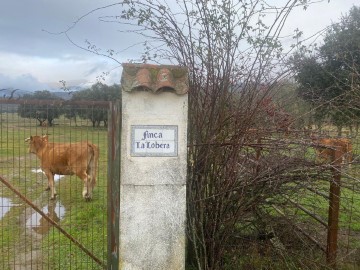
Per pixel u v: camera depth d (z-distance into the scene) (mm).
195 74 4141
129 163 3779
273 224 4422
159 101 3756
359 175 4219
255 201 4238
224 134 4094
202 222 4273
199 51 4074
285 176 4094
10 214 7617
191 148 4234
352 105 4695
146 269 3891
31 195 8422
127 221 3832
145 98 3740
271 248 4484
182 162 3836
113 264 3988
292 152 4113
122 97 3725
